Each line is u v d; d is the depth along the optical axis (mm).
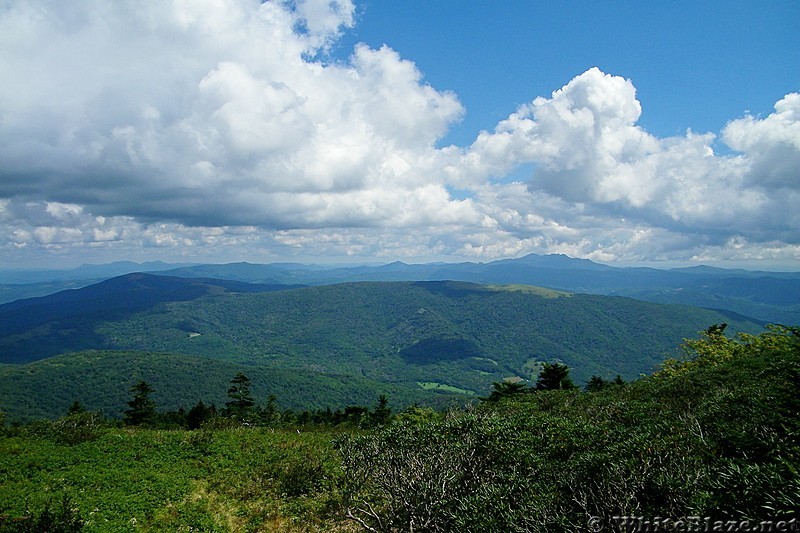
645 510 5293
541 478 6746
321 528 10891
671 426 7934
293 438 19609
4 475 12844
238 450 16969
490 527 5699
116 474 13570
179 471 14422
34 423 19453
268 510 11898
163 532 10289
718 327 24781
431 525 6906
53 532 9148
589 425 8383
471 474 7387
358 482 10023
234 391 48938
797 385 8922
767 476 5039
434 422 9008
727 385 12656
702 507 4910
